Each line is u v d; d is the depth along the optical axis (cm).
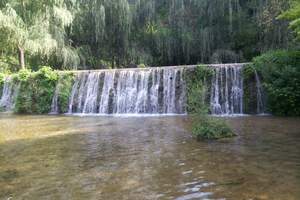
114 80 2033
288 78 1549
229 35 2889
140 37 3098
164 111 1881
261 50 2597
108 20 2923
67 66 2756
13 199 610
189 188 627
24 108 2114
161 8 3247
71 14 2825
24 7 2673
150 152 905
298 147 895
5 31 2486
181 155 859
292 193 579
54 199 605
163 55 3073
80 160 854
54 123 1551
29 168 798
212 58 2788
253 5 2811
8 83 2273
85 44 3028
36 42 2508
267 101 1648
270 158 797
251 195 578
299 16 1430
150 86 1947
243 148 905
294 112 1538
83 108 2045
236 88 1758
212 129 1057
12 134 1271
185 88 1834
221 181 654
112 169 767
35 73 2172
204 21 2953
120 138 1120
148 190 628
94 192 630
